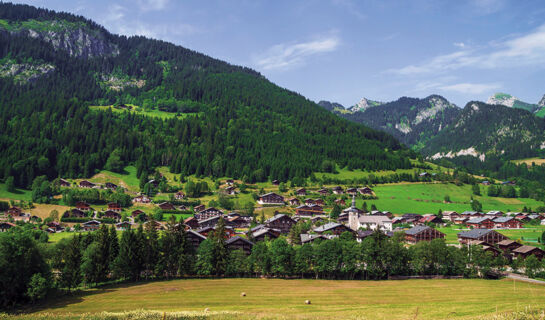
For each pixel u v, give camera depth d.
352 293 85.62
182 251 104.62
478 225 194.50
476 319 58.41
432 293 85.69
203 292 86.19
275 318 61.16
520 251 123.88
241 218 194.00
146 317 60.81
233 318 60.50
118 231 161.88
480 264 106.69
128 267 98.38
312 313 67.62
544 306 68.12
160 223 181.25
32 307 76.69
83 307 75.50
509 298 79.81
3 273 77.12
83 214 189.88
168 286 92.50
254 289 89.19
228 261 105.31
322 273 105.62
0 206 187.88
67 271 90.44
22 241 82.81
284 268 102.69
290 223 181.88
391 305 74.50
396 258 105.94
